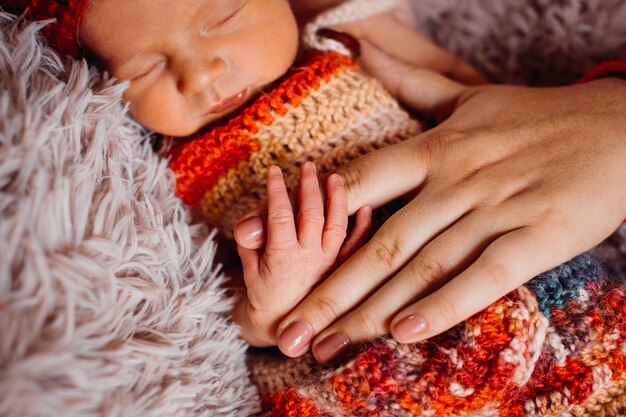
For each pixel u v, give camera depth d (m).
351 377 0.22
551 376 0.22
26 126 0.20
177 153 0.28
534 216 0.23
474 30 0.35
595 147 0.24
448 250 0.23
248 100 0.27
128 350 0.20
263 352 0.27
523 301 0.22
